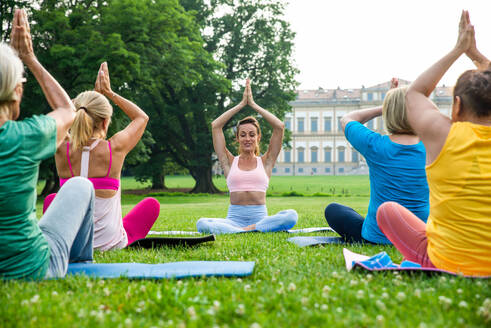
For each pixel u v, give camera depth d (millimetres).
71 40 17719
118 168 3211
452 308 1532
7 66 1630
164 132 29578
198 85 27125
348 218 3664
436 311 1478
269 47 29641
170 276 2061
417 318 1417
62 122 1863
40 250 1854
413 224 2199
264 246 3477
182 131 31391
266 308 1559
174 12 19125
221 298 1679
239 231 4699
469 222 1826
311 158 71500
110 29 17703
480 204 1799
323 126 71188
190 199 23109
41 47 18062
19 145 1628
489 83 1798
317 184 40562
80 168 3084
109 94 3256
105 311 1529
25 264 1793
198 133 29250
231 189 5086
